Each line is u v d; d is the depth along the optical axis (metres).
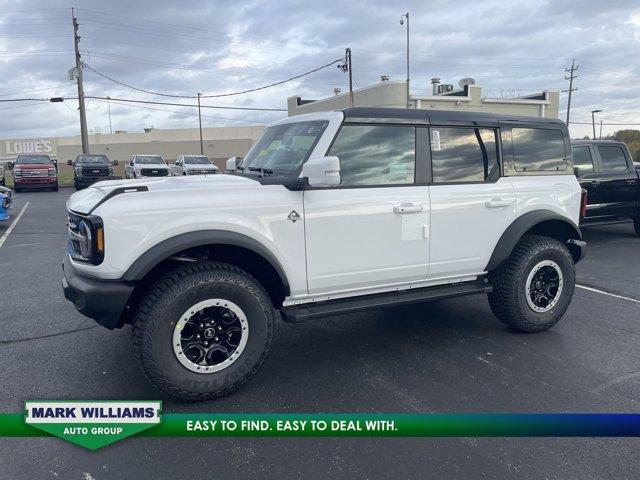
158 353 3.33
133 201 3.33
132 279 3.26
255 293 3.57
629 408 3.45
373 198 4.00
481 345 4.59
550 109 33.53
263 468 2.81
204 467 2.82
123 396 3.61
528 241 4.78
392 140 4.16
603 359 4.27
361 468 2.81
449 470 2.79
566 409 3.44
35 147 78.31
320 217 3.80
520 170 4.79
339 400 3.57
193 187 3.54
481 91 31.52
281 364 4.19
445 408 3.46
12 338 4.75
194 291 3.38
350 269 3.97
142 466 2.83
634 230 11.27
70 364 4.14
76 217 3.61
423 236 4.23
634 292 6.44
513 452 2.95
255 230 3.57
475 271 4.59
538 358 4.30
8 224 12.86
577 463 2.85
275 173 4.07
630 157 10.34
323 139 3.92
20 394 3.64
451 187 4.37
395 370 4.06
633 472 2.77
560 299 4.88
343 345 4.60
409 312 5.55
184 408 3.46
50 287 6.68
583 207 5.32
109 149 67.69
